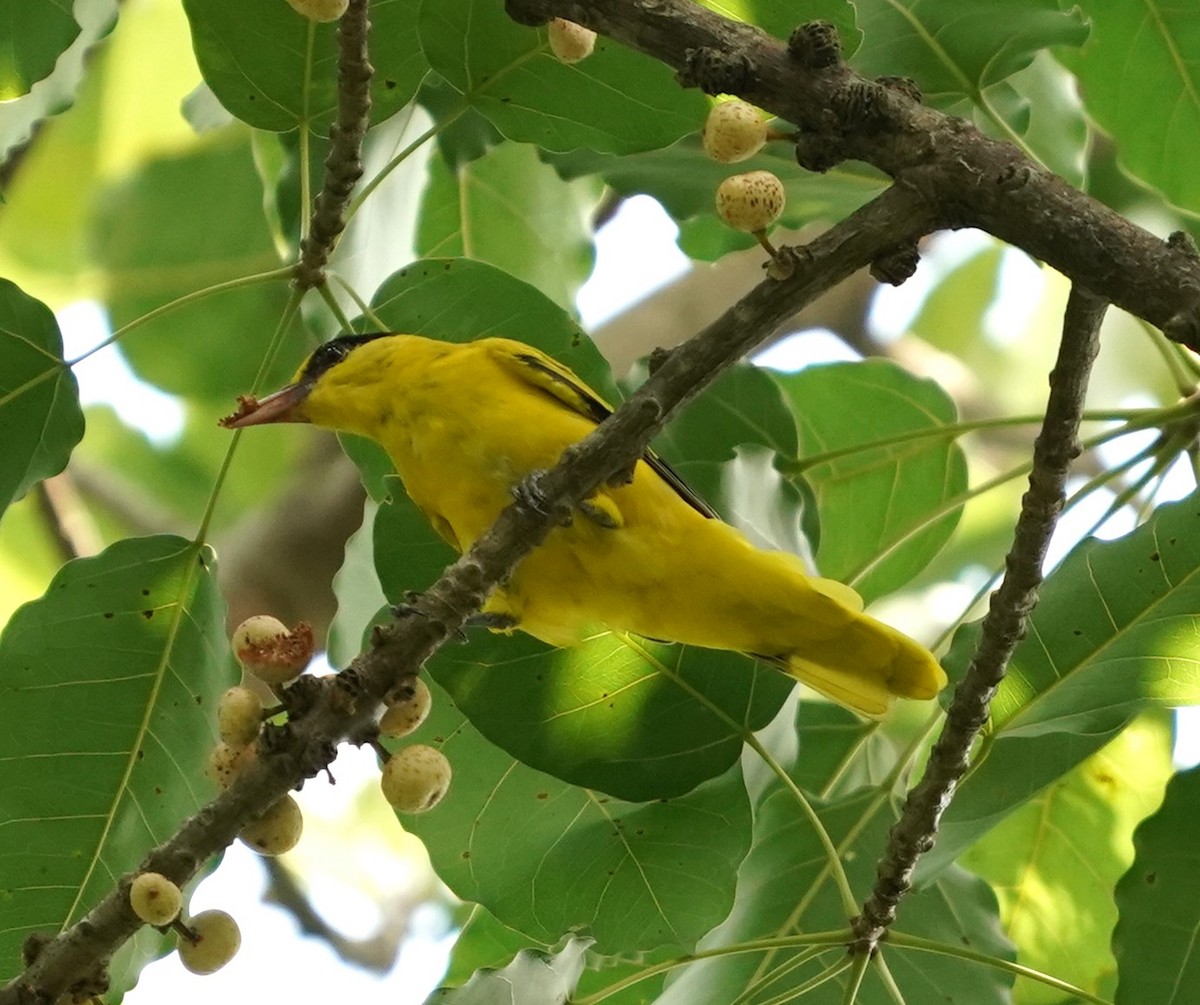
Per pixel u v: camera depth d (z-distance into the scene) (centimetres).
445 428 718
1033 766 668
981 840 881
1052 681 665
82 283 1226
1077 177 871
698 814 714
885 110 534
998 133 790
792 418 775
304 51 671
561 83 664
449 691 686
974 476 1478
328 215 640
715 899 709
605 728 691
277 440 1454
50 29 706
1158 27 787
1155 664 648
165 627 686
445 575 536
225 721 507
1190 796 666
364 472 803
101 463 1467
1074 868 870
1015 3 728
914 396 864
